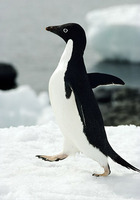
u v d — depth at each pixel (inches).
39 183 238.4
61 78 248.4
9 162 276.1
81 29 260.2
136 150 308.8
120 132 358.6
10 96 891.4
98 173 263.9
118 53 1727.4
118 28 1660.9
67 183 241.3
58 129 365.4
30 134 339.3
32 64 1781.5
